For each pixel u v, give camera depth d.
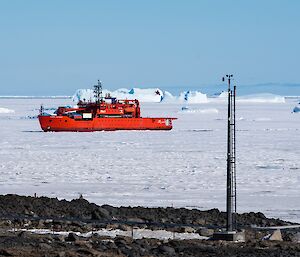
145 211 84.94
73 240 56.59
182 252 49.91
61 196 130.75
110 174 179.12
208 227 71.75
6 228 67.38
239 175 178.25
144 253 49.00
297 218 103.50
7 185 151.75
